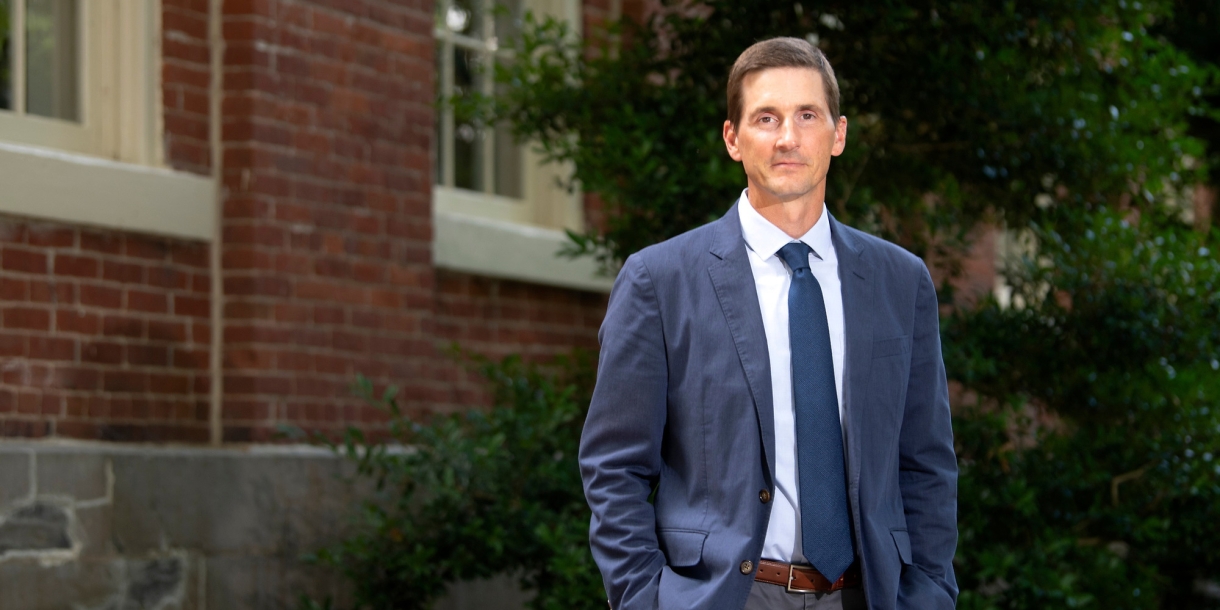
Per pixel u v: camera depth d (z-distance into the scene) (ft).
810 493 7.95
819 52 8.35
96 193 16.28
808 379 8.07
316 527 18.20
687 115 17.13
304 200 18.45
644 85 17.65
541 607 16.63
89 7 17.17
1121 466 17.97
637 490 8.27
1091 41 18.02
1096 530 18.11
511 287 22.45
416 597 17.31
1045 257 18.38
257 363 17.69
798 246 8.34
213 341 17.76
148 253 17.07
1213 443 17.56
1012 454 17.06
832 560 7.89
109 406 16.48
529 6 23.44
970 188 19.20
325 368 18.58
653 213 16.80
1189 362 18.21
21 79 16.46
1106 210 17.89
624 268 8.60
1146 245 17.51
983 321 17.67
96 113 17.19
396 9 20.10
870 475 8.05
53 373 15.89
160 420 17.06
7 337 15.46
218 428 17.72
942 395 8.75
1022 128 17.92
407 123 20.17
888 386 8.27
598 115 17.70
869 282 8.45
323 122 18.81
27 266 15.69
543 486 17.24
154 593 16.37
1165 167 18.42
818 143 8.18
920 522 8.54
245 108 17.87
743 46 17.47
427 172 20.47
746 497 7.91
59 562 15.44
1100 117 18.07
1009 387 18.21
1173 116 18.62
